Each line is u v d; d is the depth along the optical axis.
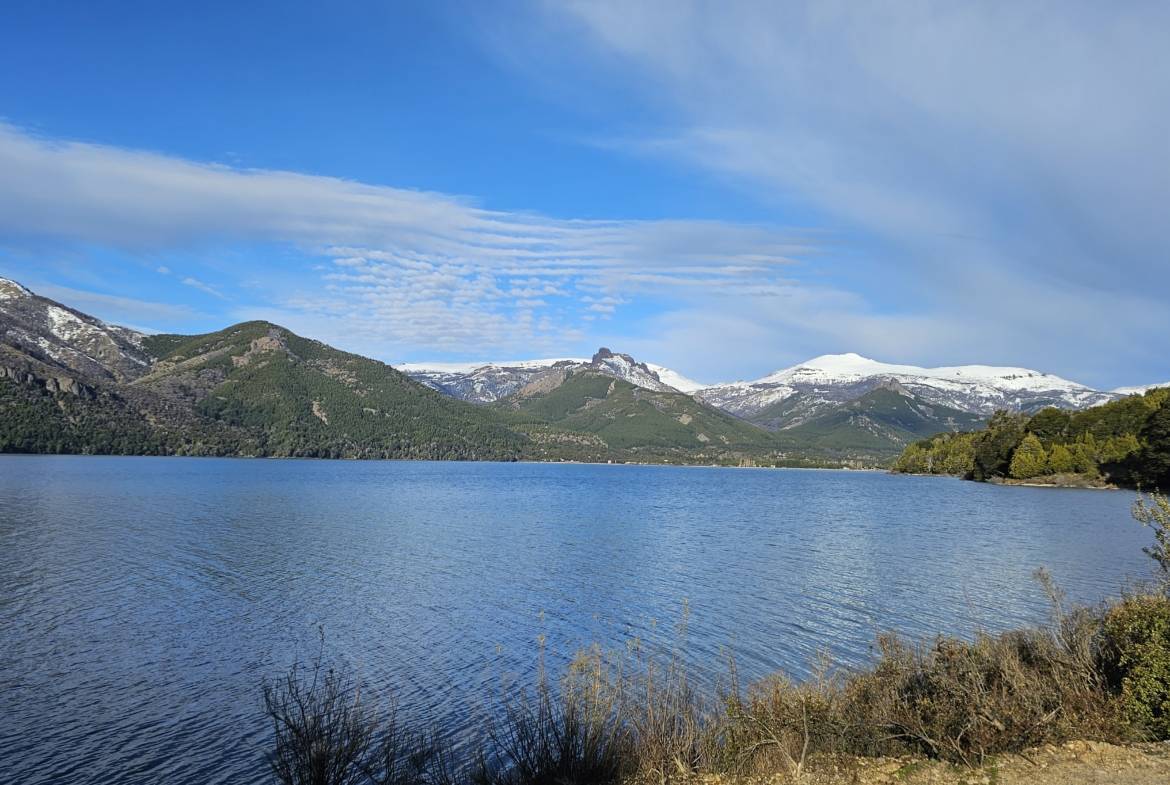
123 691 20.62
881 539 55.31
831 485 159.38
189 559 41.53
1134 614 13.59
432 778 13.60
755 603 31.23
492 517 70.88
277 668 22.52
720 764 12.20
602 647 24.28
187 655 23.84
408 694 20.11
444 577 37.22
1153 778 10.32
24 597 31.58
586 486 141.38
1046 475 139.50
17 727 18.27
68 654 23.84
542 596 32.66
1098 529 63.06
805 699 13.51
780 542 53.09
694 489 137.62
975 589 34.41
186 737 17.67
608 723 13.77
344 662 23.12
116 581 35.12
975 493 121.50
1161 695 11.86
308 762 11.14
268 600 31.59
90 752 16.92
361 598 32.12
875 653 23.44
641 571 39.41
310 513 69.81
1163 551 14.66
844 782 10.99
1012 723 11.70
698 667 21.91
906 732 12.23
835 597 32.50
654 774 11.78
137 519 60.59
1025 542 53.56
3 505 69.69
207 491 94.31
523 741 13.09
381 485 124.44
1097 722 12.11
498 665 22.62
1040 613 29.14
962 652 14.34
